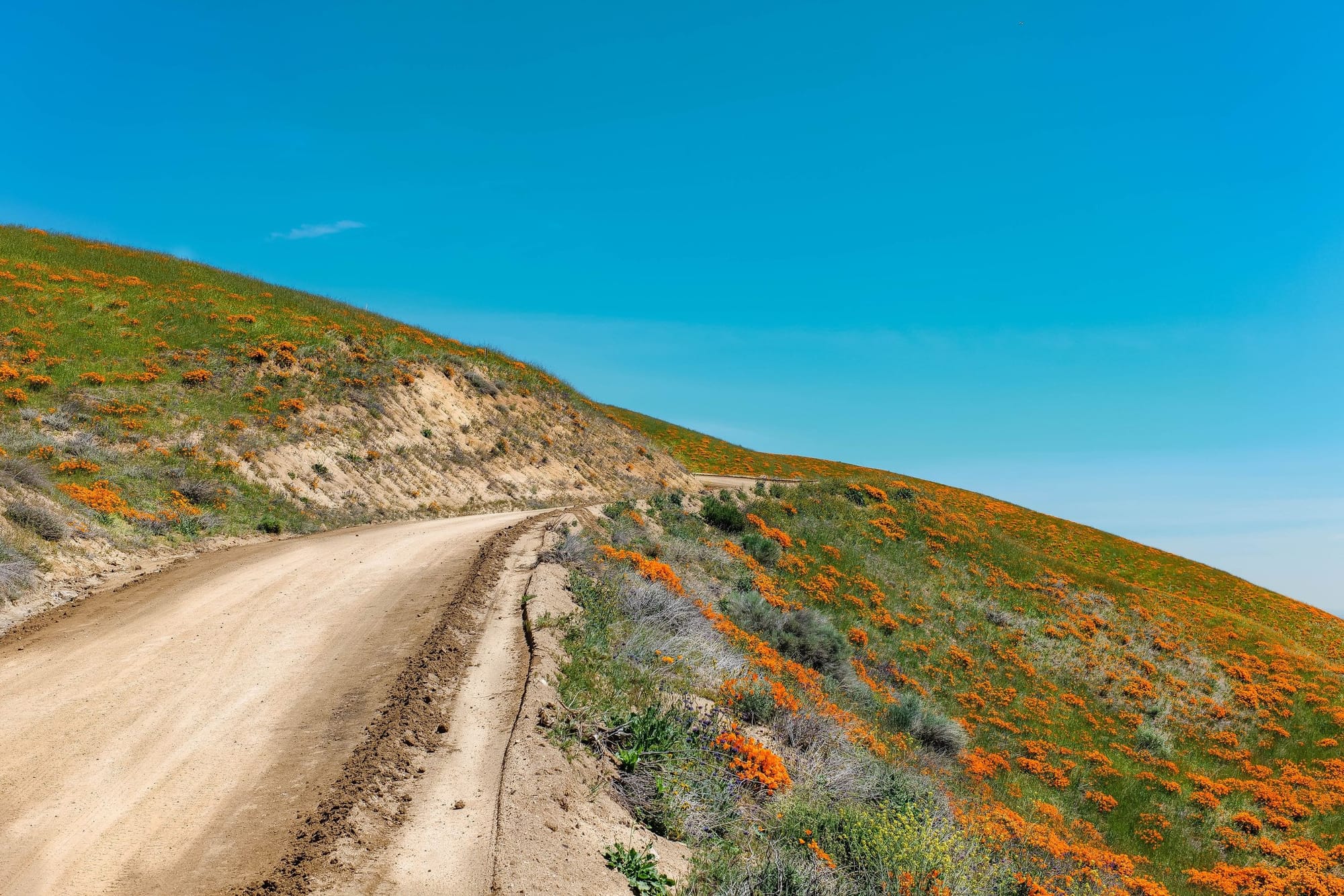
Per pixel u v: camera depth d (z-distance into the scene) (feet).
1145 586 155.84
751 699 37.06
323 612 40.01
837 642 71.67
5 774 20.77
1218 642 116.26
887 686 77.10
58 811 19.11
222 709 26.61
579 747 25.32
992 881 29.40
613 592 47.50
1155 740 82.28
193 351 95.86
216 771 21.88
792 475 220.43
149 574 46.65
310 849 17.10
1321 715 93.20
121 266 120.47
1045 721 82.94
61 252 118.93
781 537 112.47
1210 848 63.46
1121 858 51.67
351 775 20.83
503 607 40.37
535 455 124.98
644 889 18.65
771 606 76.02
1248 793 74.18
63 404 73.97
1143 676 99.86
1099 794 68.49
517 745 23.59
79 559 46.26
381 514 84.79
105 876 16.37
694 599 57.82
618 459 148.25
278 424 87.45
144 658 31.22
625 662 35.91
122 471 64.69
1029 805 60.85
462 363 134.62
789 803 27.14
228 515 66.69
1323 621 155.63
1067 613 115.85
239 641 34.24
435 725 25.23
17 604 37.63
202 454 75.66
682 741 27.53
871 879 23.25
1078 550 180.96
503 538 64.59
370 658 32.40
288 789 20.63
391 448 98.84
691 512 112.88
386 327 137.59
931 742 64.49
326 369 105.50
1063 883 37.29
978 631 102.78
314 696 28.12
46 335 87.56
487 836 18.52
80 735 23.73
